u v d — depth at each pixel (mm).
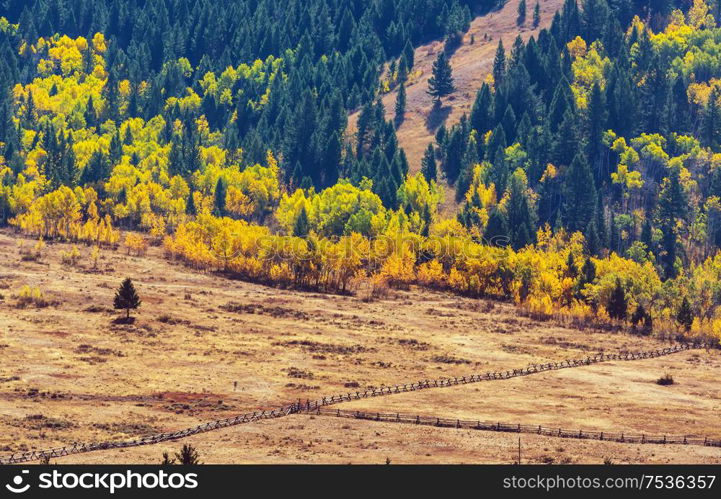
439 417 135500
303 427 128000
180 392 145625
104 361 162375
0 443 113375
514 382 165500
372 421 132750
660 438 127812
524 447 121562
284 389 151250
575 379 170125
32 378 147375
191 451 106875
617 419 140125
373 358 180875
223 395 145375
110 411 132250
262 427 127500
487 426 130750
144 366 161250
